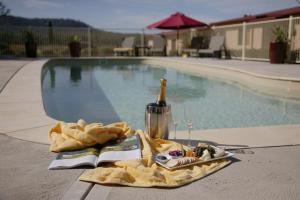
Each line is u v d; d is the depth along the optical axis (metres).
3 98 5.16
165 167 2.52
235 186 2.22
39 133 3.35
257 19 17.27
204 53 16.98
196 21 16.75
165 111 3.16
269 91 7.88
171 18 16.84
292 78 7.22
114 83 9.77
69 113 5.80
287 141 3.23
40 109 4.41
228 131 3.61
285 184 2.26
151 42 19.61
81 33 18.08
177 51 19.56
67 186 2.18
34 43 15.91
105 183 2.21
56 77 11.14
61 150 2.82
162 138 3.21
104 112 5.88
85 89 8.59
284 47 11.86
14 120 3.84
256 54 13.95
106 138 2.95
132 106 6.41
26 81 7.09
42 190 2.12
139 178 2.27
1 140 3.12
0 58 15.03
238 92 8.11
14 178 2.30
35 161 2.62
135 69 14.09
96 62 16.22
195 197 2.06
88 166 2.53
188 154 2.74
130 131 3.24
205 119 5.39
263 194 2.11
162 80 3.16
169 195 2.09
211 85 9.33
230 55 15.77
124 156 2.66
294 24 11.83
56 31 17.38
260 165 2.61
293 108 6.22
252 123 5.12
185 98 7.34
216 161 2.67
